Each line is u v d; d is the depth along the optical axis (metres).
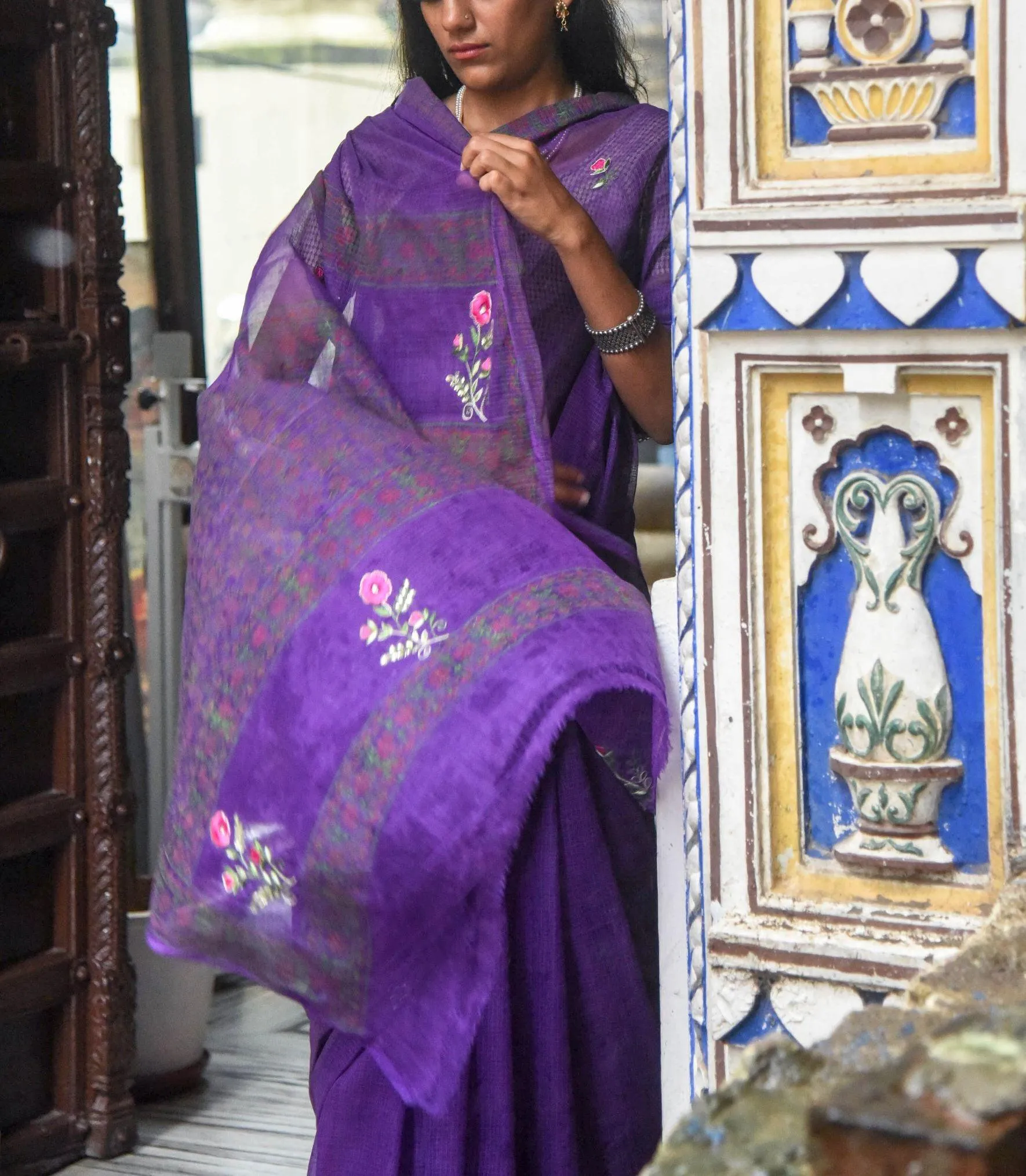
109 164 2.77
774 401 1.64
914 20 1.52
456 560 1.85
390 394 2.05
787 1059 1.09
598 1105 1.99
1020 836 1.57
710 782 1.70
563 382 2.10
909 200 1.52
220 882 1.97
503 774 1.77
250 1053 3.33
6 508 2.69
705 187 1.61
